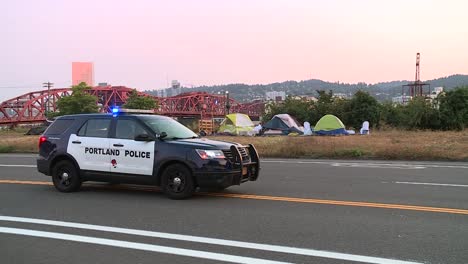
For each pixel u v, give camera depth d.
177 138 9.46
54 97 126.75
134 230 6.64
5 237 6.33
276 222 7.04
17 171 14.31
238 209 8.02
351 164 15.88
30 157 20.39
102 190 10.27
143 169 9.25
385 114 43.12
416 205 8.27
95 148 9.75
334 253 5.45
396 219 7.18
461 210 7.82
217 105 134.50
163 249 5.68
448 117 38.03
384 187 10.43
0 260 5.33
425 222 6.97
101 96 124.12
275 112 49.41
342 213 7.64
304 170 13.92
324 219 7.21
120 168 9.48
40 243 6.02
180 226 6.85
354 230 6.52
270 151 20.08
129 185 10.96
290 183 11.12
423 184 10.86
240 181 9.14
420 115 38.78
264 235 6.29
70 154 9.99
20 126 126.31
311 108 48.22
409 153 18.00
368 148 19.50
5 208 8.35
